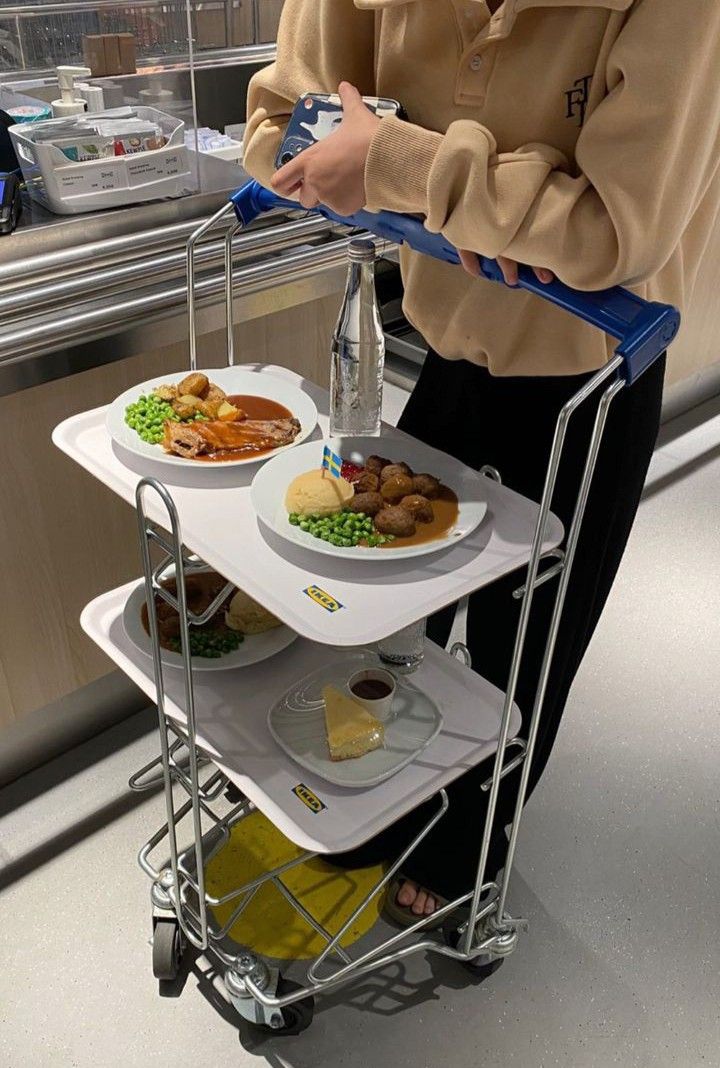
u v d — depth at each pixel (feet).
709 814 5.93
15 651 5.44
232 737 3.89
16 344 4.33
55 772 5.96
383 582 3.21
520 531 3.49
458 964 5.01
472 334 3.97
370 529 3.34
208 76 6.48
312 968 4.37
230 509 3.53
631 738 6.42
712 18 2.75
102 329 4.60
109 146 4.92
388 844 5.11
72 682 5.81
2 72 5.34
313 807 3.63
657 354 2.98
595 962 5.06
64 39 5.23
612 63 2.88
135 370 5.10
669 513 8.66
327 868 5.41
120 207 5.09
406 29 3.43
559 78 3.15
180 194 5.28
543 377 4.04
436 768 3.82
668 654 7.13
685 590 7.76
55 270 4.68
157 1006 4.80
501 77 3.26
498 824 5.05
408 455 3.77
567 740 6.38
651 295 3.75
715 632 7.36
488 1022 4.77
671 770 6.21
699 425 10.02
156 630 3.66
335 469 3.53
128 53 5.23
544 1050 4.67
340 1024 4.74
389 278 5.94
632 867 5.57
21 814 5.70
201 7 6.22
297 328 5.71
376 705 3.92
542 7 3.08
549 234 2.94
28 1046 4.61
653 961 5.09
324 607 3.08
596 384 2.87
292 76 3.73
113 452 3.84
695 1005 4.90
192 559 4.62
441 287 4.09
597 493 4.15
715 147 3.17
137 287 4.79
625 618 7.43
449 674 4.27
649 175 2.85
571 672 4.77
